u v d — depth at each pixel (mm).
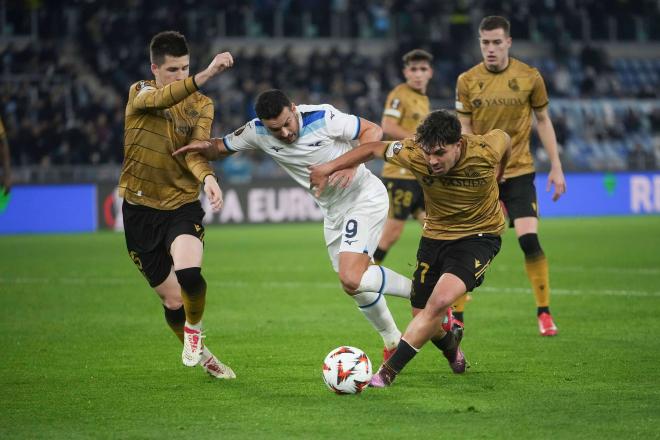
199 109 22922
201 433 17734
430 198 22531
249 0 108625
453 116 20812
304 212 87625
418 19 111000
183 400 20641
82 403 20453
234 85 99250
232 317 34031
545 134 31297
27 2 100438
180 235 22281
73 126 90062
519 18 115188
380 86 103688
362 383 20750
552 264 50219
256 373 23719
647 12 119562
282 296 39875
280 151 23531
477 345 27438
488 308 35281
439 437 17156
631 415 18609
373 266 23750
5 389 22000
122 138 90125
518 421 18234
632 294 38250
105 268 51750
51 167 84250
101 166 85625
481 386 21672
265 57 101750
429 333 21266
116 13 101375
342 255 23734
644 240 64188
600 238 66188
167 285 23344
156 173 22641
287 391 21453
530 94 30781
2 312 35781
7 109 89938
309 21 110688
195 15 104438
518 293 39438
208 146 22484
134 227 23078
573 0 117875
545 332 29016
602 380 22141
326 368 20906
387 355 24438
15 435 17734
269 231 78188
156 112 22391
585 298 37375
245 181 85625
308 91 101000
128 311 35969
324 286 43219
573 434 17219
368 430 17734
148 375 23625
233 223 85188
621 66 117188
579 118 107938
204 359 22734
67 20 101500
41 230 80188
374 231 24438
